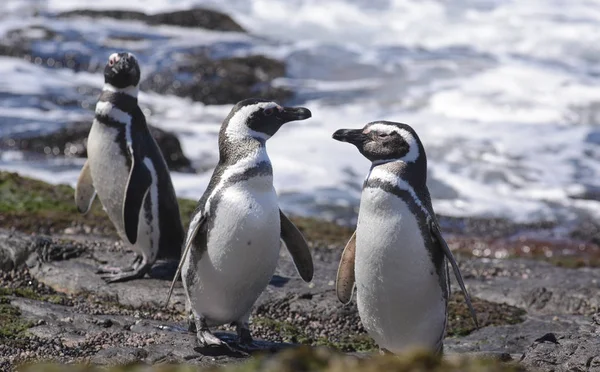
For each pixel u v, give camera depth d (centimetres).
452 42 4569
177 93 3497
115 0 5100
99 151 1504
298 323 1380
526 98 3394
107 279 1470
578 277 1641
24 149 2728
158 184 1495
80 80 3584
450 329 1373
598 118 3225
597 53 4325
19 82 3412
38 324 1238
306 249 1199
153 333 1209
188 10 4441
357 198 2494
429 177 2647
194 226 1118
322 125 3125
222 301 1142
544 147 2917
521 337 1311
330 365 694
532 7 5106
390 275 1041
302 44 4056
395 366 681
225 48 3941
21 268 1511
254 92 3497
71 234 1792
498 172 2708
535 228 2330
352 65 3816
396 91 3509
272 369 698
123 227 1552
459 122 3136
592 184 2647
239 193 1103
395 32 4772
